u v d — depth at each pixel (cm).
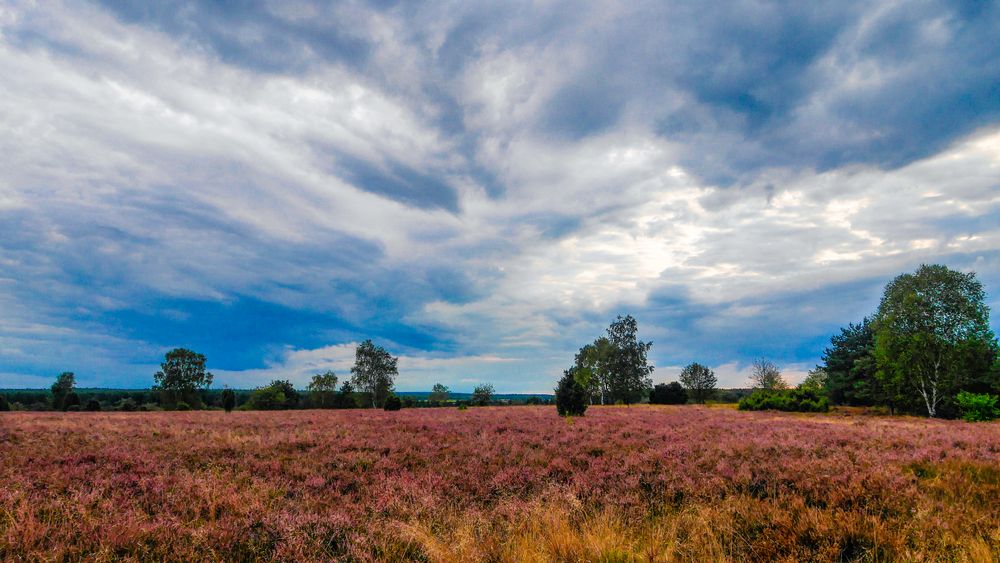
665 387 6600
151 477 912
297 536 573
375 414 3347
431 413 3434
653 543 549
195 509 692
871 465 1017
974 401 3145
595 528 609
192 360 7688
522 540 577
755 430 1917
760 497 785
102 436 1633
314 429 1966
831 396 5256
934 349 4038
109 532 564
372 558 539
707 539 570
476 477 955
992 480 942
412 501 764
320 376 7831
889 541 536
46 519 638
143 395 9112
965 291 4009
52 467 1014
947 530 592
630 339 8712
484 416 2883
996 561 482
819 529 570
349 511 717
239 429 1967
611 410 4062
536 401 7281
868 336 5206
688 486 838
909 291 4203
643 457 1152
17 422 2200
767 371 6762
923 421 3022
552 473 1008
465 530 606
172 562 519
